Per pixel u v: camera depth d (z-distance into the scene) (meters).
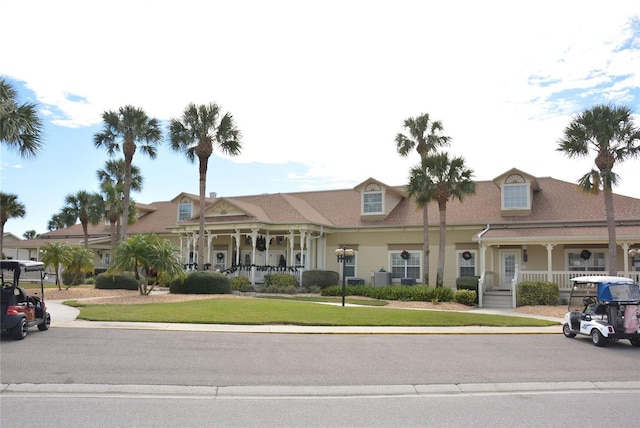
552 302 26.05
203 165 31.66
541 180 34.97
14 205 44.34
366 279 35.03
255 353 12.91
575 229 28.02
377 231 35.16
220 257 38.78
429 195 29.73
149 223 45.62
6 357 11.86
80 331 15.66
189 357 12.23
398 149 32.44
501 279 31.17
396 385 10.21
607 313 15.20
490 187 36.06
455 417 8.10
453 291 29.19
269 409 8.44
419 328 17.78
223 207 36.03
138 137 34.91
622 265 28.83
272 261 37.41
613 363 12.58
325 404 8.83
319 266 36.00
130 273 31.80
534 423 7.81
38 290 28.66
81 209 43.03
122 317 18.14
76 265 29.84
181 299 24.66
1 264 15.05
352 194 40.25
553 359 12.96
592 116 23.95
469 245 32.50
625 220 28.84
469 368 11.75
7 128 19.61
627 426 7.69
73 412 8.01
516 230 29.44
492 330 17.77
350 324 18.05
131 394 9.27
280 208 36.53
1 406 8.32
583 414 8.32
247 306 21.61
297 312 20.19
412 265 33.97
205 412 8.18
